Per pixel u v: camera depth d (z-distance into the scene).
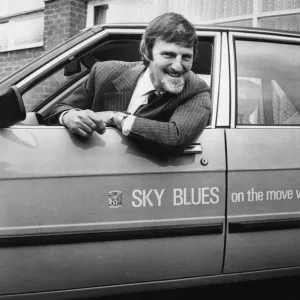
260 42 2.88
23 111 2.08
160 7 7.20
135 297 3.26
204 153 2.60
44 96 3.11
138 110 2.52
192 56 2.40
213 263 2.66
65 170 2.38
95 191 2.43
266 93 2.84
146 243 2.51
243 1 6.57
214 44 2.77
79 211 2.40
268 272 2.79
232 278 2.73
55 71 2.49
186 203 2.56
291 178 2.77
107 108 2.71
